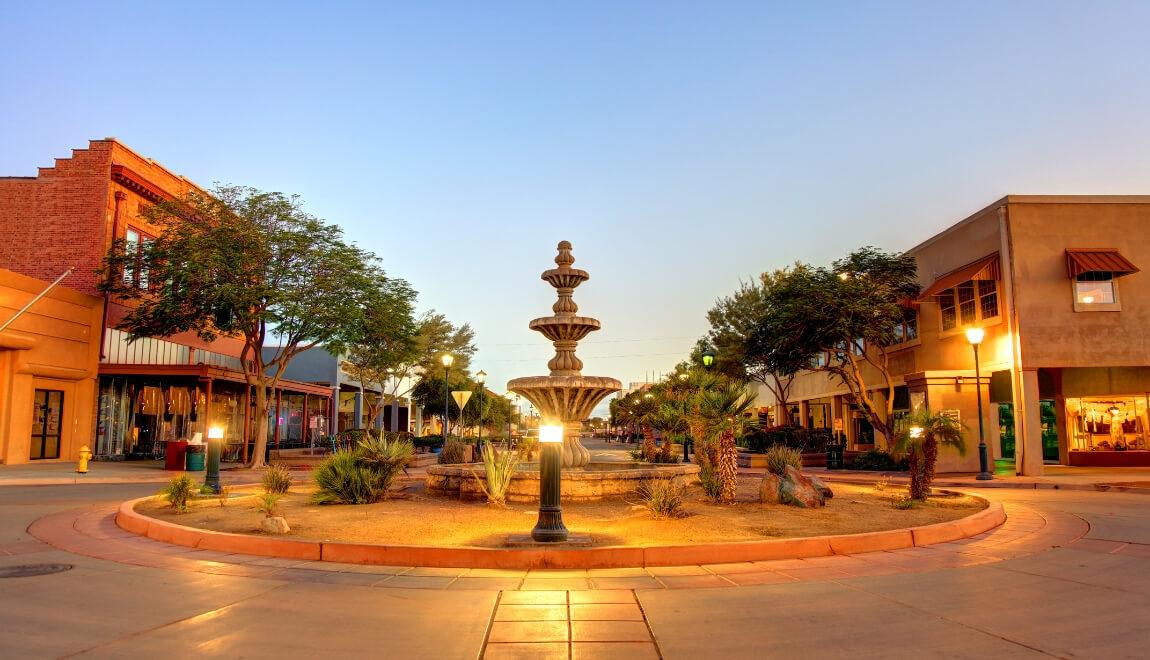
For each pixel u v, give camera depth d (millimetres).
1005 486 20219
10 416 25391
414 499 14312
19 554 8953
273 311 25312
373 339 29438
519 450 17984
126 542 9797
